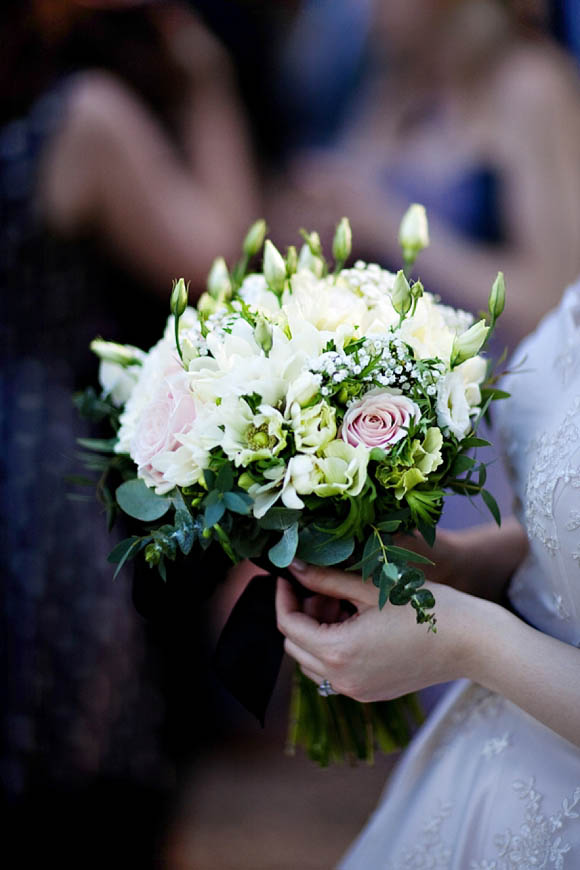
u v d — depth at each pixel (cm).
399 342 97
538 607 113
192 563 115
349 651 104
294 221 255
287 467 97
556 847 101
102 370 122
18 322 193
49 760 193
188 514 100
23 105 199
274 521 98
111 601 198
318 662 108
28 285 193
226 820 248
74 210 199
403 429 96
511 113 228
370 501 95
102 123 200
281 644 120
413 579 94
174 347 107
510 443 117
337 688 108
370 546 96
